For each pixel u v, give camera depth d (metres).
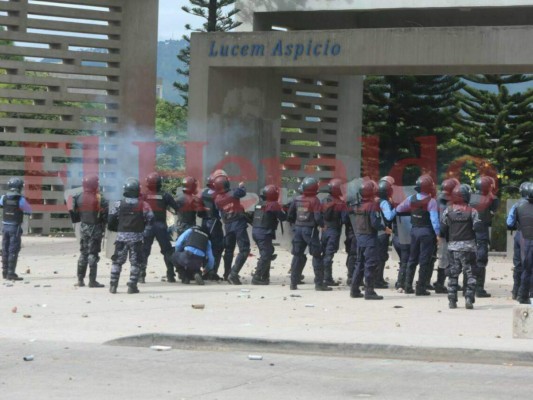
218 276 22.94
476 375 12.45
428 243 20.59
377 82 53.66
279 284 22.70
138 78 38.69
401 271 21.72
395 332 15.05
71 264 25.98
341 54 35.03
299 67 36.19
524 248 19.28
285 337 14.29
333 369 12.81
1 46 36.62
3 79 36.75
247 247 22.39
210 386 11.66
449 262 18.53
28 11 36.91
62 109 37.75
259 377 12.23
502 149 52.34
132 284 20.05
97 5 38.03
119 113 38.59
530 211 19.31
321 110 42.62
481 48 33.00
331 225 22.11
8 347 13.96
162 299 19.20
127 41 38.50
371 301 19.47
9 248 21.98
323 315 17.14
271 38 36.25
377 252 19.77
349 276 22.38
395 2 39.47
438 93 53.47
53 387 11.48
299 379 12.12
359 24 42.78
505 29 32.69
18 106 37.06
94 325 15.75
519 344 13.84
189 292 20.52
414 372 12.65
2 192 37.19
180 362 13.16
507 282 24.14
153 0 38.69
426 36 33.75
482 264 20.61
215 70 37.66
